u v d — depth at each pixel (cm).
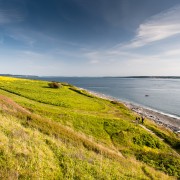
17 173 1293
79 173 1609
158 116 7938
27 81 12094
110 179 1688
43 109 4784
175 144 4491
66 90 9756
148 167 2503
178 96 14875
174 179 2377
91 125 4484
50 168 1538
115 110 6825
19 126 2175
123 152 3384
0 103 3148
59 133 2620
